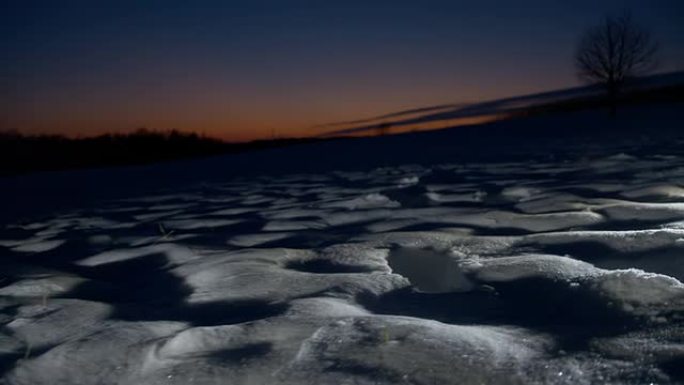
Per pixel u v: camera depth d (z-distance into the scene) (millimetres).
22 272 4277
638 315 2238
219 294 3105
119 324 2635
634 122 24219
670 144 13242
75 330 2682
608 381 1775
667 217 4246
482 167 11352
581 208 5035
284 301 2885
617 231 3830
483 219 4949
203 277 3512
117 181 16078
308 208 6719
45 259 4793
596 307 2396
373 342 2193
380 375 1938
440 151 18594
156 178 15938
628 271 2686
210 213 7176
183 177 15711
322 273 3498
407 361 2014
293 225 5516
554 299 2607
